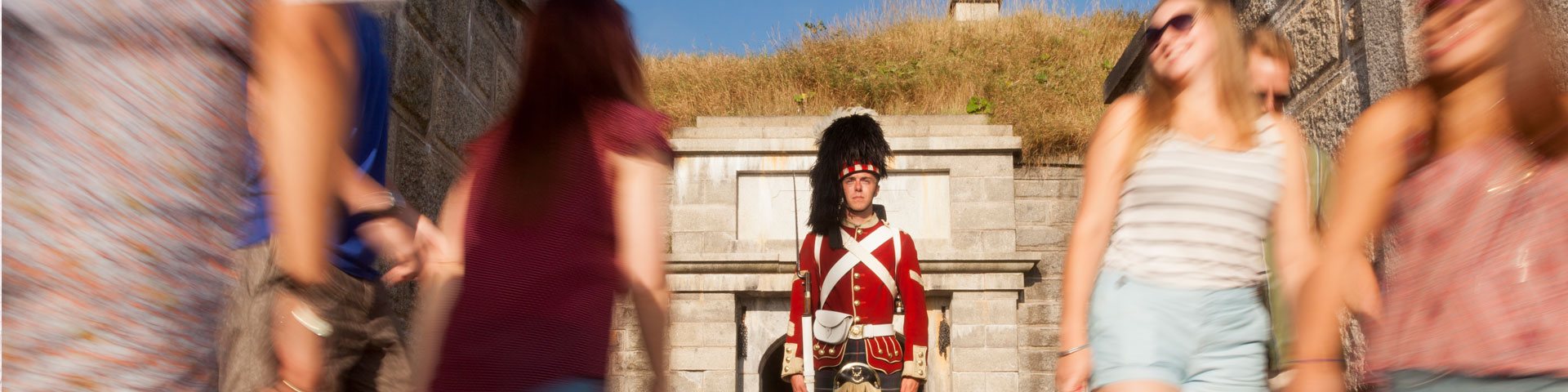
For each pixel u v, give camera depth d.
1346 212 1.92
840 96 11.27
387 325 2.11
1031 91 10.59
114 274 1.13
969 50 11.86
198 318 1.22
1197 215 2.16
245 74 1.29
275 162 1.31
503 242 1.59
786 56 12.27
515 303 1.56
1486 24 1.80
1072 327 2.23
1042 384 8.55
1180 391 2.13
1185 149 2.20
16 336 1.09
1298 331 1.98
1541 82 1.76
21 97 1.10
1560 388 1.66
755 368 8.47
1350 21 4.41
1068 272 2.27
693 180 8.80
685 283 8.38
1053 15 12.69
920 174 8.86
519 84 1.72
